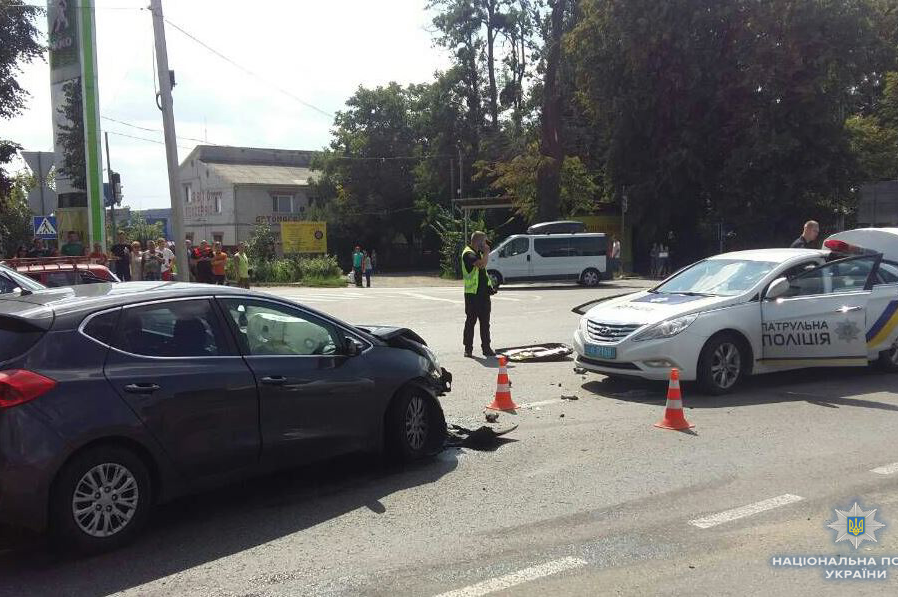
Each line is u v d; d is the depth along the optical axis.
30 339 4.37
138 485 4.57
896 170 35.78
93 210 21.80
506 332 14.09
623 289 26.42
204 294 5.15
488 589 3.88
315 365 5.54
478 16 46.12
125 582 4.08
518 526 4.74
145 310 4.83
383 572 4.12
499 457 6.27
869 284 8.94
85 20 21.34
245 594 3.90
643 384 9.06
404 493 5.46
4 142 25.14
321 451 5.54
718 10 31.98
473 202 40.59
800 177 32.16
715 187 34.44
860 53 31.98
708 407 7.77
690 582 3.92
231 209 52.91
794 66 31.61
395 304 20.19
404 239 55.94
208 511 5.20
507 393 7.93
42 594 3.96
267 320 5.42
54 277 12.08
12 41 24.03
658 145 35.00
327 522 4.93
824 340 8.52
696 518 4.80
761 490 5.28
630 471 5.78
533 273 28.27
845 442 6.44
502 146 46.00
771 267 8.80
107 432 4.39
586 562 4.18
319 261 38.72
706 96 33.28
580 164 39.81
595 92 35.56
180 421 4.72
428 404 6.38
